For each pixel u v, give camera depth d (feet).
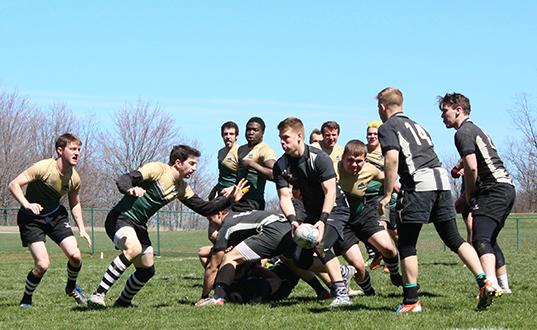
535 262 66.23
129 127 230.48
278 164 30.60
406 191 27.84
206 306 31.53
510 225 169.78
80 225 34.94
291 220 29.84
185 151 31.96
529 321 26.05
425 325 25.26
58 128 226.99
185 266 67.77
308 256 31.81
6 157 214.69
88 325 27.50
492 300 29.86
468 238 43.75
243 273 34.47
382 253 36.22
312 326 25.70
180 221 164.76
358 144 33.94
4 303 36.88
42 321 29.04
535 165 206.69
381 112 28.91
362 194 35.17
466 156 29.99
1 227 162.40
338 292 31.71
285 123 29.71
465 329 24.48
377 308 30.22
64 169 33.65
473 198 31.04
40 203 33.91
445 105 30.94
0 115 213.87
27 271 64.59
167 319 28.48
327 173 29.63
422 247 103.30
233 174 43.14
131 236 31.63
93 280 52.85
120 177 30.66
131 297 33.17
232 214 33.65
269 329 25.43
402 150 27.63
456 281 44.47
